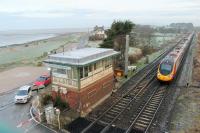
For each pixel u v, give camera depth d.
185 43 68.50
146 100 23.84
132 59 44.34
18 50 93.69
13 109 22.53
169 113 20.36
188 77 32.38
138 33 72.38
